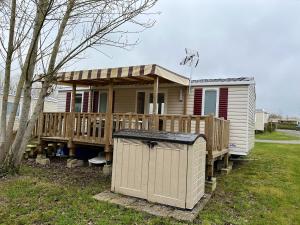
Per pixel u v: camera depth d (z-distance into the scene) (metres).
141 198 4.98
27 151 9.11
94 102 12.40
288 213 4.82
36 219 3.90
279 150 15.09
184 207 4.54
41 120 8.91
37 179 6.10
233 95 9.30
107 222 3.86
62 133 8.62
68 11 6.02
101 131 8.00
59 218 3.96
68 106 13.80
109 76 7.28
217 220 4.26
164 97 10.53
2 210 4.19
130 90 11.29
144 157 5.02
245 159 11.04
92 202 4.71
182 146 4.63
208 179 5.99
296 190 6.40
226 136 8.40
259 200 5.48
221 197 5.53
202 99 9.84
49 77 6.57
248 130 9.28
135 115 7.16
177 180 4.64
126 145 5.26
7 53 6.35
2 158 6.38
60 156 9.29
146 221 4.02
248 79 9.26
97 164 8.16
